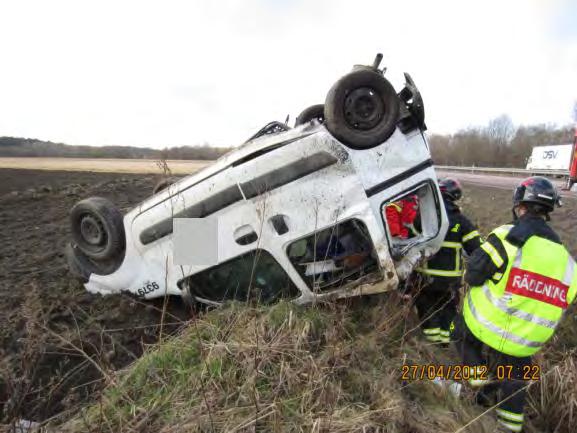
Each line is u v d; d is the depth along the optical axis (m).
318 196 2.85
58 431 1.95
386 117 2.93
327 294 2.92
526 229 2.35
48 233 5.90
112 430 1.92
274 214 2.87
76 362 2.70
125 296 3.38
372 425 1.88
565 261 2.30
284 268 2.94
